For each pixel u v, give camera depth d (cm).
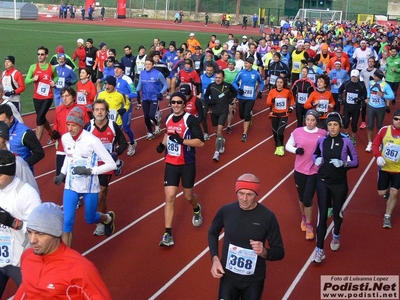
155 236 811
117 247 771
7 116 634
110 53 1802
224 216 492
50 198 963
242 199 473
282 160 1248
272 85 1758
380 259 753
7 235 491
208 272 702
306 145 778
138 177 1095
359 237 827
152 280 678
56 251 368
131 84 1209
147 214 901
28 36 3912
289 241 804
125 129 1223
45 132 1430
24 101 1830
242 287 487
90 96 1174
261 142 1409
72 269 362
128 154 1247
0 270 505
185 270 706
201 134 746
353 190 1052
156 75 1325
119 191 1010
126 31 4941
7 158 470
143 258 738
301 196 815
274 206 954
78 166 666
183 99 740
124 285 664
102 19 6550
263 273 491
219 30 5869
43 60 1257
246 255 479
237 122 1642
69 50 3209
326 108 1205
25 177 546
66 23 5631
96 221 726
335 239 764
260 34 5503
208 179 1095
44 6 7425
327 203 713
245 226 479
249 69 1366
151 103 1346
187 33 5112
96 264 718
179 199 970
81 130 670
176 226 850
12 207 481
